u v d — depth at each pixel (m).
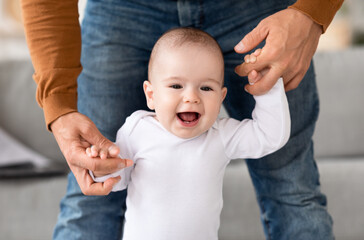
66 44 0.88
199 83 0.84
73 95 0.88
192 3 0.93
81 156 0.78
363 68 2.07
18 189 1.71
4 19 2.60
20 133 2.02
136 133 0.89
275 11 0.95
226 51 0.97
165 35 0.88
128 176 0.90
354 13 3.29
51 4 0.87
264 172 1.01
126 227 0.89
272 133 0.87
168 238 0.85
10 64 2.12
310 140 1.01
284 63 0.81
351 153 2.02
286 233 1.01
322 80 2.05
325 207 1.03
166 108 0.84
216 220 0.89
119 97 0.98
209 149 0.87
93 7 0.99
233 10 0.94
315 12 0.82
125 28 0.96
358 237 1.65
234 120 0.91
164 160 0.86
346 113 2.03
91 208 1.01
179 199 0.85
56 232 1.03
